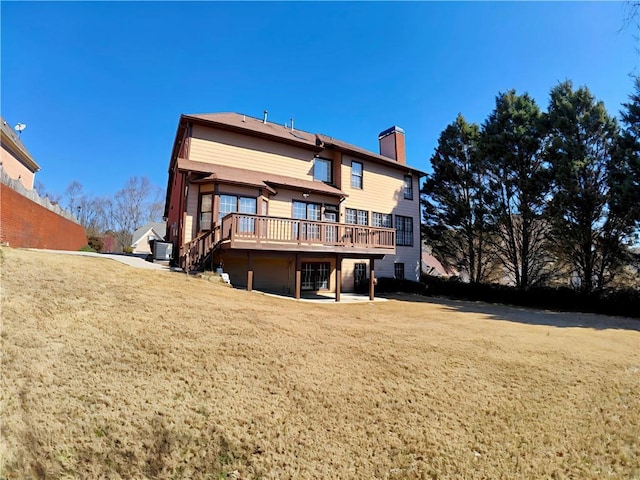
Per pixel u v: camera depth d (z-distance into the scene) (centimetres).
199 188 1244
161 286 770
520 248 1872
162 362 404
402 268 1964
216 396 357
